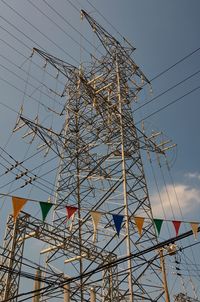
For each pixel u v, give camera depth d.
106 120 29.19
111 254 23.66
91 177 28.08
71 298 22.19
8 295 18.73
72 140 30.14
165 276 23.78
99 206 25.97
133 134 28.25
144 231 24.19
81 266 24.05
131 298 20.36
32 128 26.47
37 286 18.89
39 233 22.25
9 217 21.78
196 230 13.71
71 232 25.56
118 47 32.12
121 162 25.98
